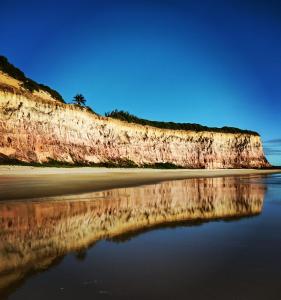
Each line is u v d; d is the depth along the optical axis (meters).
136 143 69.19
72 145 51.28
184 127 92.44
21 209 11.59
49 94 62.62
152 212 11.72
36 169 36.31
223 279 4.72
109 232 8.14
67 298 4.13
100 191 19.03
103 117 62.09
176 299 4.08
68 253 6.17
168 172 54.19
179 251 6.29
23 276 4.91
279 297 4.11
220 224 9.24
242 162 93.75
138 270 5.16
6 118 41.62
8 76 54.38
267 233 7.88
